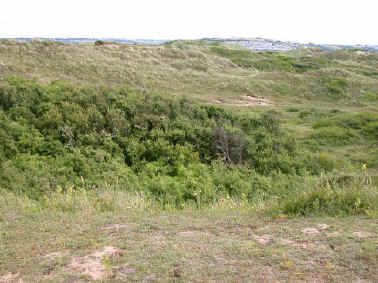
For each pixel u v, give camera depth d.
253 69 35.97
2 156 7.20
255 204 5.42
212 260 2.91
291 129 16.44
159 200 6.21
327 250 3.05
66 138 8.23
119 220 4.21
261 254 3.01
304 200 4.49
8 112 8.70
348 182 5.86
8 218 4.33
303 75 30.83
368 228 3.54
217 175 7.72
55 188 6.21
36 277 2.77
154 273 2.71
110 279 2.66
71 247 3.35
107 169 7.34
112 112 9.45
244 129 11.75
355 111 22.97
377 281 2.54
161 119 9.95
